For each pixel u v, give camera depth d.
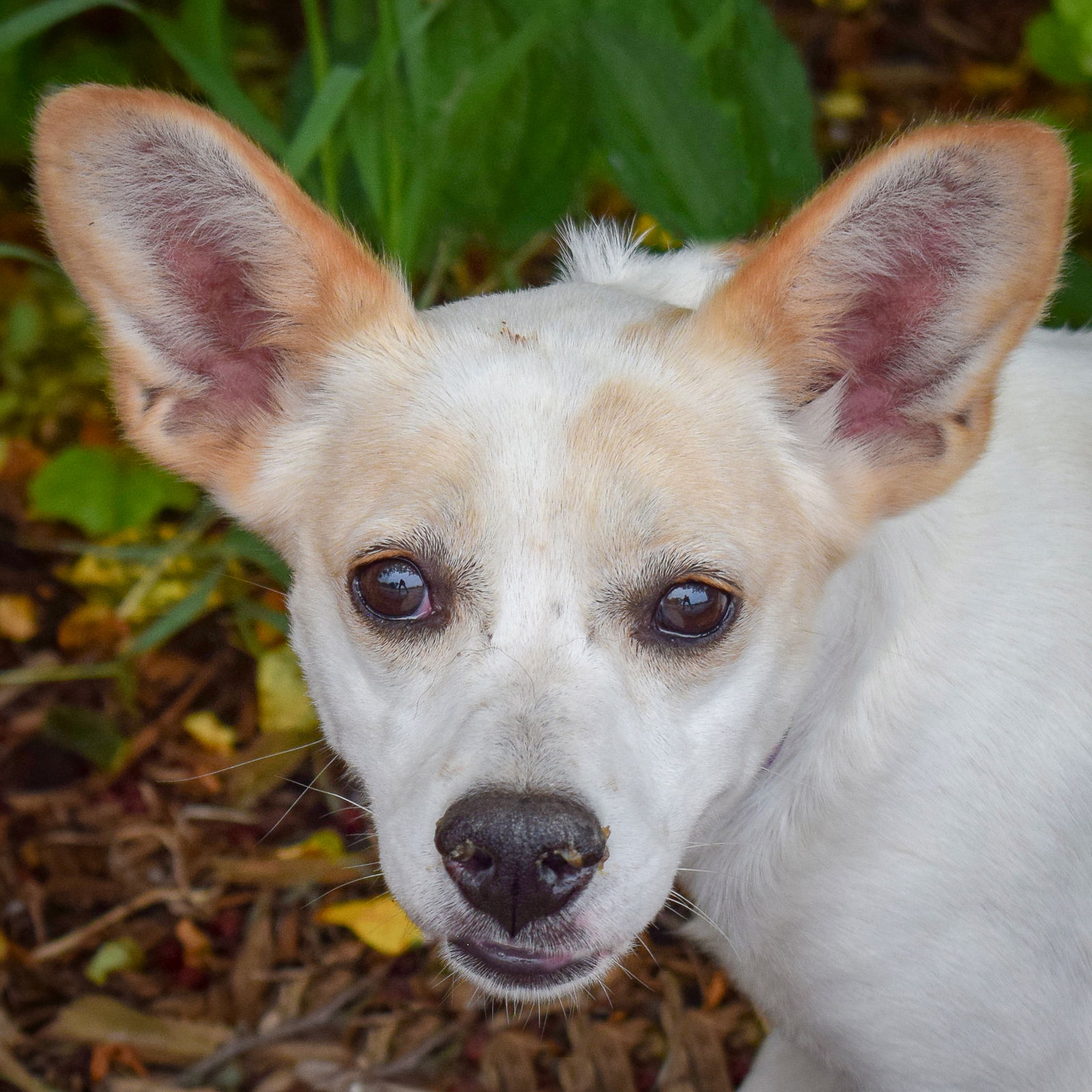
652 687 0.51
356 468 0.52
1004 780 0.53
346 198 0.69
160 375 0.54
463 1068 0.64
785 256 0.52
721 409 0.52
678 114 0.66
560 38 0.67
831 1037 0.56
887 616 0.54
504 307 0.54
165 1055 0.65
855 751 0.54
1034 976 0.53
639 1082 0.64
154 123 0.51
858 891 0.53
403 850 0.50
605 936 0.49
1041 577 0.54
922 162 0.50
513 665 0.50
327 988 0.66
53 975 0.66
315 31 0.64
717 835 0.55
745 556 0.51
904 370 0.53
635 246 0.59
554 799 0.48
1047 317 0.66
